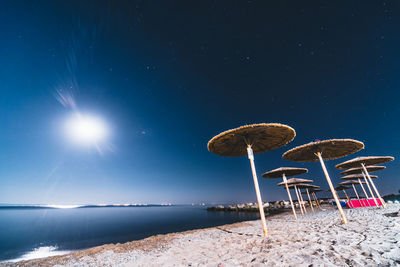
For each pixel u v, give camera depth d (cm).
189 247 748
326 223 902
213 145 798
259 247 533
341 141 787
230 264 431
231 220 3472
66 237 2283
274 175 1494
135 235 2247
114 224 3691
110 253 995
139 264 604
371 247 398
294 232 702
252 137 759
